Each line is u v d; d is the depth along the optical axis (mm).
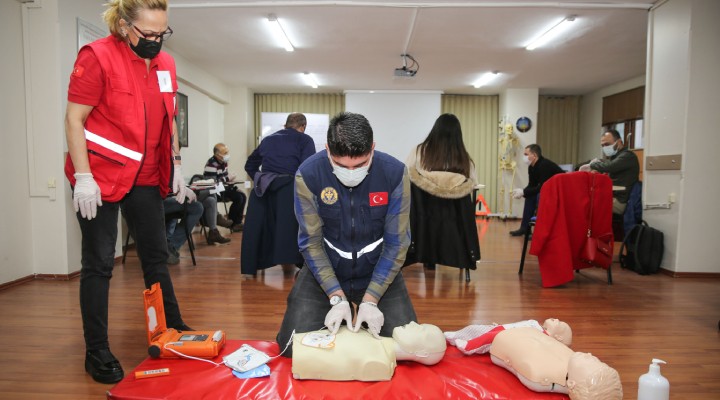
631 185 4188
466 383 1390
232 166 8023
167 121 1665
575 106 8711
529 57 5887
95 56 1447
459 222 3125
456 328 2195
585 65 6316
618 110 7547
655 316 2424
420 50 5578
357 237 1541
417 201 3064
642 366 1765
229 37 5070
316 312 1613
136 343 1927
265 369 1446
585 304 2652
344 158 1287
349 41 5219
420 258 3076
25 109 3049
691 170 3455
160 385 1362
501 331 1579
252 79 7344
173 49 5570
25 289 2846
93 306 1577
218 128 7688
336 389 1342
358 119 1291
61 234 3090
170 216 3660
